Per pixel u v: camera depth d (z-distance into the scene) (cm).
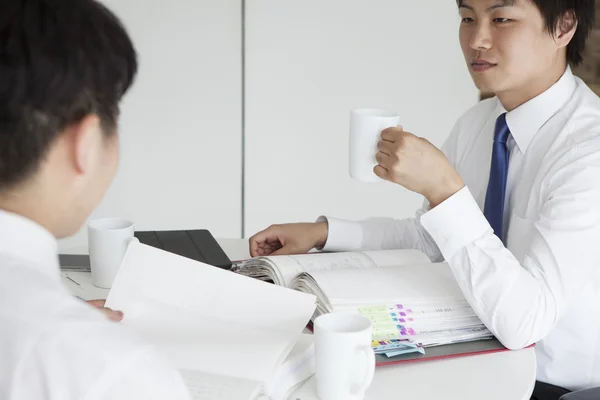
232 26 291
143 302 121
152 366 64
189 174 304
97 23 70
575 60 155
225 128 300
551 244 134
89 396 61
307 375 112
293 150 305
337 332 102
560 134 149
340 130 304
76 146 69
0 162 67
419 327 127
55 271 73
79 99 68
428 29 297
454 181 133
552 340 148
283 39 293
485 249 130
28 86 66
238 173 305
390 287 134
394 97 303
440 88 304
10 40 66
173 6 287
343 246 171
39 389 61
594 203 135
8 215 69
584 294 145
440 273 143
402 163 133
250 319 119
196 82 295
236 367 104
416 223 180
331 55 296
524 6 143
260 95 298
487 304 128
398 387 112
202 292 123
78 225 76
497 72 148
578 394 117
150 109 296
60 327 63
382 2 293
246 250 172
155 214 307
